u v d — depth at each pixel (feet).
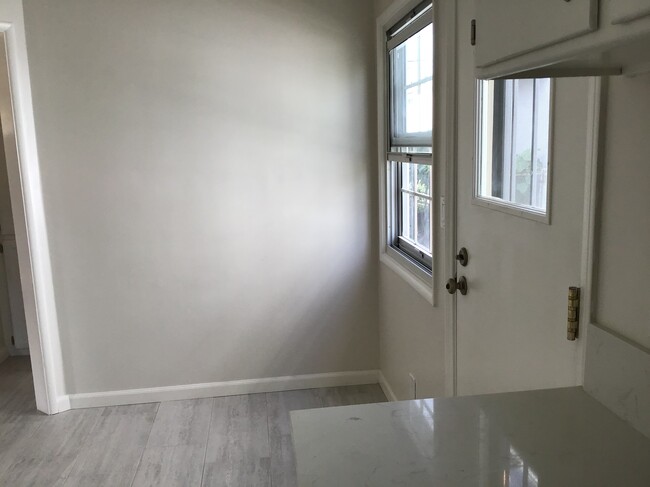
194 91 10.23
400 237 10.53
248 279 10.96
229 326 11.07
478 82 5.94
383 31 10.07
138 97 10.12
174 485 8.23
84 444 9.47
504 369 5.55
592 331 3.90
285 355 11.35
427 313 8.20
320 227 10.98
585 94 4.00
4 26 9.48
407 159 9.17
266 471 8.55
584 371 4.01
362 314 11.44
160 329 10.88
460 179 6.61
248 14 10.18
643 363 3.38
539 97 4.82
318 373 11.51
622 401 3.59
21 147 9.80
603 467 3.08
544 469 3.07
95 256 10.49
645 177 3.40
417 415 3.67
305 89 10.51
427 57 8.17
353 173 10.89
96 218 10.37
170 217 10.54
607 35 2.14
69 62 9.87
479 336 6.18
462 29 6.34
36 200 10.09
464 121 6.40
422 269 8.59
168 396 11.08
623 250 3.64
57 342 10.62
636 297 3.53
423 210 9.04
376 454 3.21
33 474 8.60
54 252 10.39
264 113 10.48
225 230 10.74
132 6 9.87
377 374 11.68
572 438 3.38
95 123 10.09
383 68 10.19
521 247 5.12
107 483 8.32
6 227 13.46
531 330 4.96
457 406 3.79
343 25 10.42
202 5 10.04
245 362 11.23
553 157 4.47
